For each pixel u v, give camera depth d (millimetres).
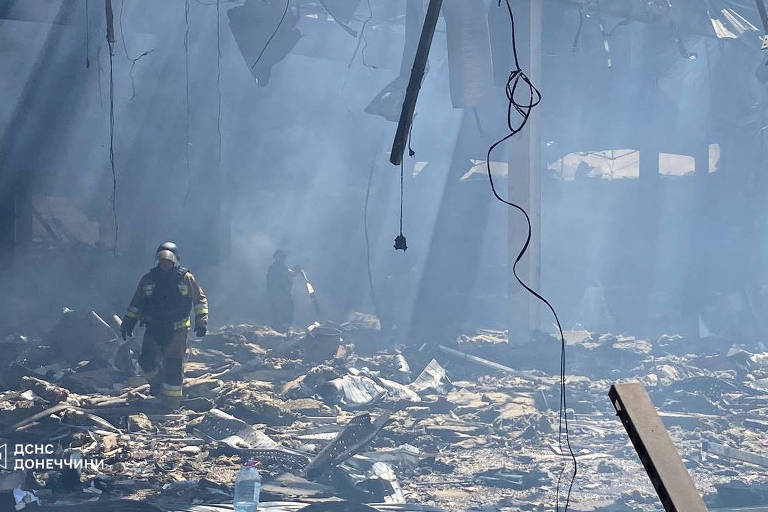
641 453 3051
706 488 8688
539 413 11891
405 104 7176
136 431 10086
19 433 9508
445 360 16109
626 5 17625
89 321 13656
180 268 11172
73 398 11047
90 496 7500
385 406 12375
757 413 12570
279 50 15570
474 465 9477
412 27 14500
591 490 8547
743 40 20625
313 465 8453
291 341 15727
